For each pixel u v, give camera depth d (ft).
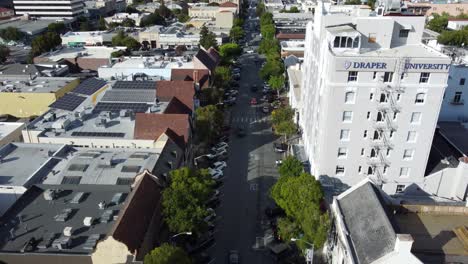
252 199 275.18
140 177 212.64
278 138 367.45
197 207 197.26
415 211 174.91
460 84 305.53
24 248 167.84
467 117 316.81
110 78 405.80
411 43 256.93
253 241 234.38
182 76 406.41
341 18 251.60
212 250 227.61
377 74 219.00
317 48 269.03
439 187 249.96
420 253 148.25
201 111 324.80
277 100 455.22
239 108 440.04
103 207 193.98
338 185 251.39
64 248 169.17
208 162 319.27
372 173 248.52
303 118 340.80
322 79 241.55
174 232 199.00
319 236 186.60
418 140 235.20
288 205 217.36
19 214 189.57
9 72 441.68
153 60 459.73
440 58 211.82
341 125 233.55
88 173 229.04
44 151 259.80
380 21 240.32
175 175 211.82
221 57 536.83
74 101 331.77
